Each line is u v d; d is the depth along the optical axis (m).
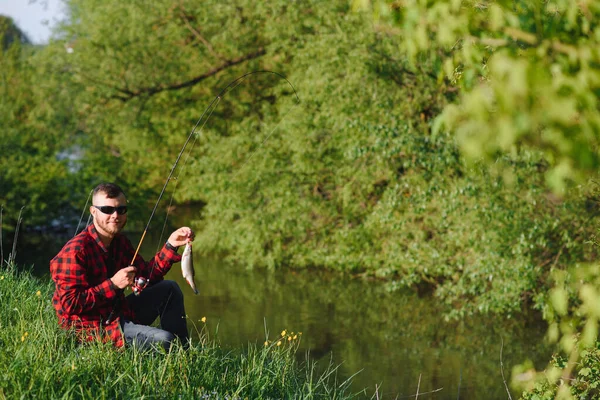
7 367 3.29
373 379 8.03
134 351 3.65
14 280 5.54
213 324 10.30
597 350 4.68
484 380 8.08
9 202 18.69
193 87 19.77
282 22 15.16
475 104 1.66
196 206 26.91
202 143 19.05
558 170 1.68
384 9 2.28
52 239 18.83
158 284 4.26
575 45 1.93
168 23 18.47
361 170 13.10
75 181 20.08
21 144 19.52
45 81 19.20
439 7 2.07
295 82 14.34
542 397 4.57
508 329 10.62
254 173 14.51
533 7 2.02
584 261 9.59
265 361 4.41
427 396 7.46
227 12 17.27
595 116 1.65
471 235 10.46
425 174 10.98
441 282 13.66
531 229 9.57
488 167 8.91
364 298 12.71
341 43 12.01
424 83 11.72
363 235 13.94
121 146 22.59
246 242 15.01
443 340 9.88
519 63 1.63
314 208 14.50
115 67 18.66
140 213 21.05
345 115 11.95
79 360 3.47
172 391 3.37
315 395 4.30
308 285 13.82
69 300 3.79
